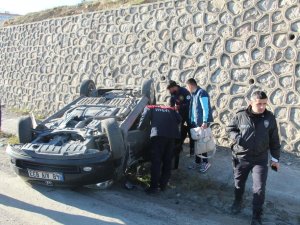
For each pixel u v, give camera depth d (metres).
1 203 5.52
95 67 12.58
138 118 7.09
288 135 8.03
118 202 5.75
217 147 8.85
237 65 8.95
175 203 5.87
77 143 5.82
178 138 6.34
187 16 10.19
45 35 14.64
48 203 5.56
